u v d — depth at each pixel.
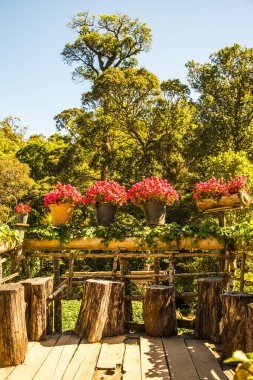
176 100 21.69
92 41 24.81
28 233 6.22
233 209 5.89
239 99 22.59
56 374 3.67
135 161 20.45
